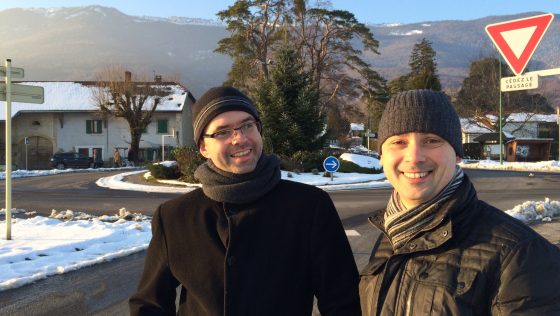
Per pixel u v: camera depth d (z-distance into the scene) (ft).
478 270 5.16
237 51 140.05
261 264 7.00
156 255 7.68
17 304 17.62
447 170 5.83
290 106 83.41
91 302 17.83
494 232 5.32
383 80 146.72
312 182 73.61
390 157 6.07
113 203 52.49
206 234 7.22
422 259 5.66
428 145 5.89
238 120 7.41
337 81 146.61
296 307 7.03
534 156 154.30
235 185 7.15
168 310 7.64
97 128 168.66
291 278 7.03
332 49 146.30
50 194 63.26
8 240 28.53
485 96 171.42
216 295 6.93
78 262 23.47
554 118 204.33
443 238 5.48
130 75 152.46
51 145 168.14
